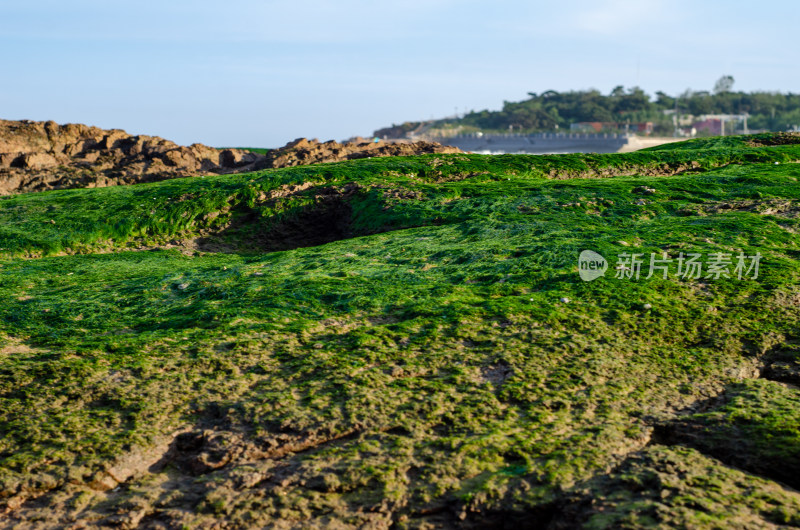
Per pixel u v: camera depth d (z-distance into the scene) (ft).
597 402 34.86
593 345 41.29
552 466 28.73
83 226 87.15
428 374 38.27
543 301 48.16
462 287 52.85
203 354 40.70
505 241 65.16
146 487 29.17
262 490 28.14
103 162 130.72
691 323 44.50
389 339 42.65
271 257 68.03
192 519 26.48
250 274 59.47
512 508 26.53
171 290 56.18
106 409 34.78
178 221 89.81
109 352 41.34
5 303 53.52
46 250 80.94
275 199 93.76
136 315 50.11
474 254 61.11
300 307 49.29
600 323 44.60
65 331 46.44
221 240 88.69
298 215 91.15
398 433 32.37
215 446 31.42
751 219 67.51
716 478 27.22
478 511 26.63
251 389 36.81
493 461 29.48
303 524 26.13
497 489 27.48
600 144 409.69
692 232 64.59
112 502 28.14
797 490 27.32
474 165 106.73
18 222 88.63
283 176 100.17
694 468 28.12
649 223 69.31
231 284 55.83
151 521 26.96
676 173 106.93
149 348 41.86
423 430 32.45
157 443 32.09
